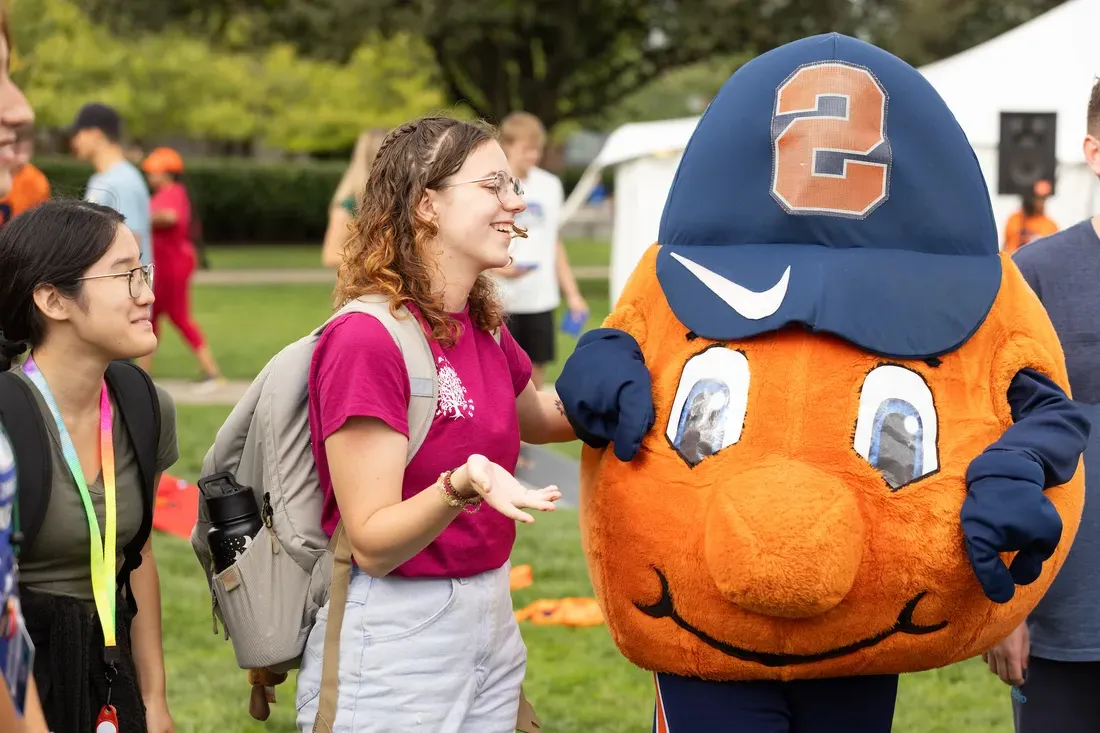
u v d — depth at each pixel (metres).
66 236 2.76
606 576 2.98
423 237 2.83
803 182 2.85
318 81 35.34
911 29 29.09
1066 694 3.27
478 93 31.22
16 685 2.00
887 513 2.70
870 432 2.74
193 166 34.59
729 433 2.80
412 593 2.80
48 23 28.98
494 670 2.93
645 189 16.70
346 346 2.72
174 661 5.12
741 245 2.94
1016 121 10.49
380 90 35.09
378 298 2.82
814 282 2.78
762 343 2.83
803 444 2.73
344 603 2.81
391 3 24.28
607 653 5.34
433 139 2.86
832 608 2.68
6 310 2.80
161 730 3.10
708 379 2.87
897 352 2.77
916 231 2.86
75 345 2.80
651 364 3.00
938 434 2.77
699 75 55.66
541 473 8.38
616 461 2.96
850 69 2.89
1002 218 12.71
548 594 6.02
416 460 2.78
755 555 2.57
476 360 2.92
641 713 4.71
